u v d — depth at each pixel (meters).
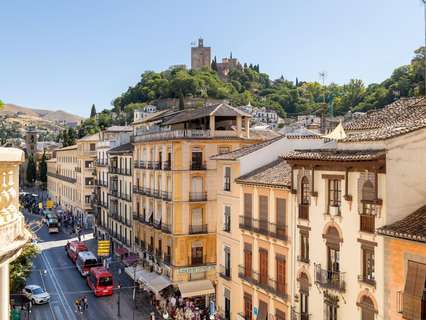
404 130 23.73
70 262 67.50
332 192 27.42
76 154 106.62
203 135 49.66
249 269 36.41
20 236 9.39
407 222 22.50
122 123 185.38
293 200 30.86
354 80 162.75
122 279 58.12
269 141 40.78
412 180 23.78
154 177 54.81
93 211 91.62
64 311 46.50
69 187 113.69
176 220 49.06
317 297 28.38
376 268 23.89
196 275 49.34
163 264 51.53
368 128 30.55
